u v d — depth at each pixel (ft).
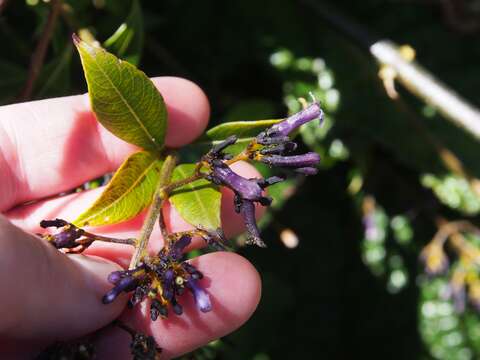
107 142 0.36
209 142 0.33
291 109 0.45
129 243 0.29
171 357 0.31
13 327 0.27
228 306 0.31
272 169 0.44
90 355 0.27
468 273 0.47
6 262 0.25
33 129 0.35
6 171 0.34
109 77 0.29
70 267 0.28
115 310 0.30
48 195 0.36
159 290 0.27
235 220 0.35
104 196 0.30
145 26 0.45
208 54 0.48
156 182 0.31
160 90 0.36
